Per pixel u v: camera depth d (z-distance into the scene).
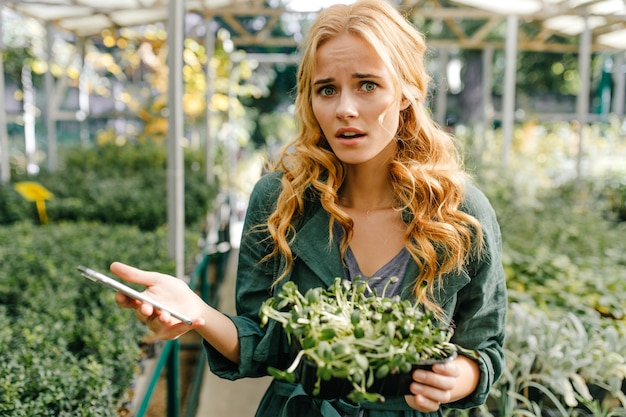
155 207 4.54
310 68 1.16
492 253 1.24
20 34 8.52
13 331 2.09
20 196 4.61
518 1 5.54
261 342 1.21
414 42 1.22
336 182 1.26
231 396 3.57
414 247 1.20
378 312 0.98
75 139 9.32
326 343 0.90
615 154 8.59
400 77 1.17
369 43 1.10
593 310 2.56
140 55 8.34
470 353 1.15
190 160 7.71
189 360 4.08
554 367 1.96
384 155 1.25
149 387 1.92
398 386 0.98
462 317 1.29
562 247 3.92
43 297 2.43
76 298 2.50
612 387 1.97
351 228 1.23
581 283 2.99
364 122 1.12
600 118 9.37
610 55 10.99
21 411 1.50
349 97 1.11
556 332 2.02
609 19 5.81
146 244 3.52
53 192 5.08
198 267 3.40
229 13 6.00
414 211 1.21
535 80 17.80
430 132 1.26
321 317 0.98
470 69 15.83
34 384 1.63
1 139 5.36
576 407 2.05
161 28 8.02
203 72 8.10
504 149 6.58
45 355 1.85
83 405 1.60
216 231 5.27
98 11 5.71
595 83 17.05
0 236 3.60
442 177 1.23
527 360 1.94
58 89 7.64
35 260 2.98
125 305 1.05
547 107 16.78
